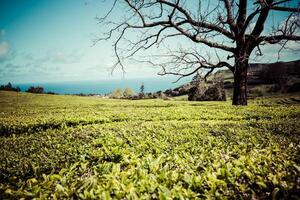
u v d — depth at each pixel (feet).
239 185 16.61
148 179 17.80
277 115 51.21
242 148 26.61
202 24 58.90
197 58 59.98
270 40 59.88
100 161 24.79
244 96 68.74
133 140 30.91
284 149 25.14
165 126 39.88
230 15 62.49
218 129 36.32
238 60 63.21
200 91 139.44
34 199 15.75
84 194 15.66
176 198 15.12
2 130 45.34
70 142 31.45
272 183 16.70
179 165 20.76
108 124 45.34
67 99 149.89
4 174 22.04
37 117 56.34
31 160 25.29
